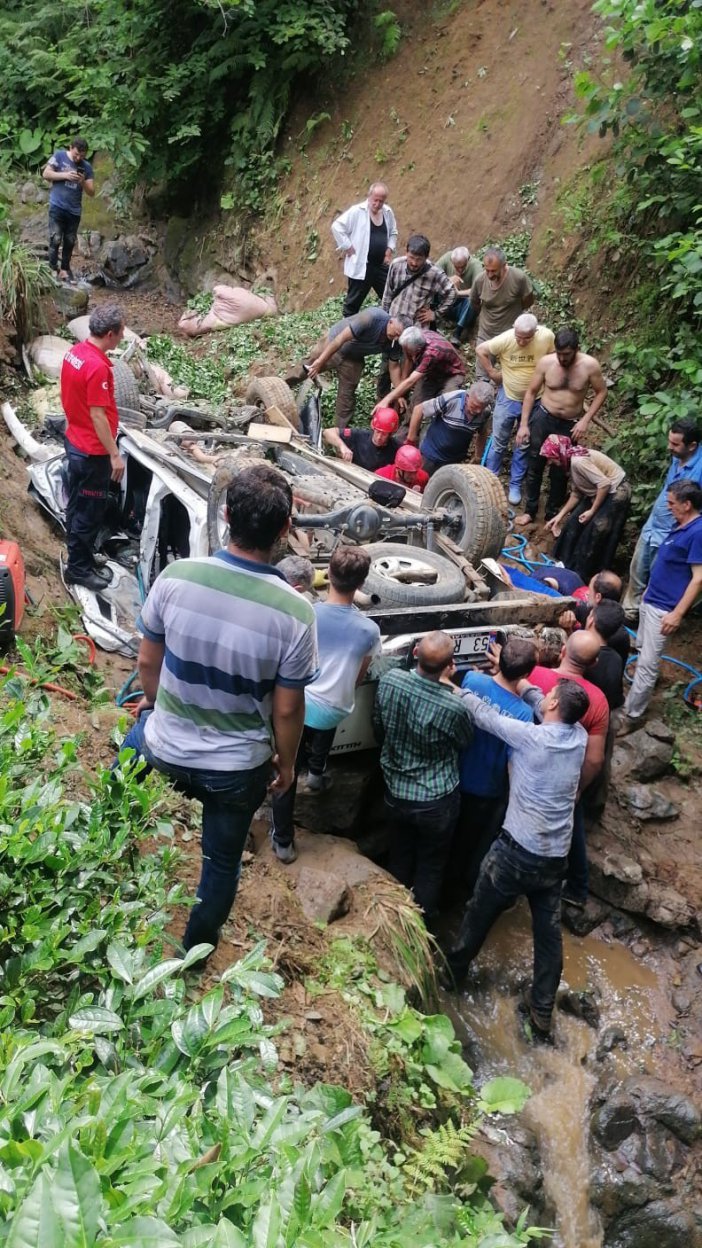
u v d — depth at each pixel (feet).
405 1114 12.27
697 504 18.74
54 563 21.67
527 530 26.12
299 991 12.85
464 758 16.33
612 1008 16.60
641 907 17.65
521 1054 15.72
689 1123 14.55
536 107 33.65
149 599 9.77
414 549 18.56
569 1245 13.69
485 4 37.14
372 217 31.01
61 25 45.75
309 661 9.52
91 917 9.53
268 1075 10.39
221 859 10.55
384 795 17.76
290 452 22.98
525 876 14.88
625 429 25.72
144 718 11.90
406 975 14.23
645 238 27.86
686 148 24.45
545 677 16.42
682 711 21.36
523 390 25.99
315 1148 7.39
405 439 27.58
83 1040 8.27
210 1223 6.34
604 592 18.03
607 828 18.93
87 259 42.63
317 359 27.17
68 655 17.17
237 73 40.22
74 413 18.80
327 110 39.78
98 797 10.98
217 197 42.19
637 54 26.16
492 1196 13.11
